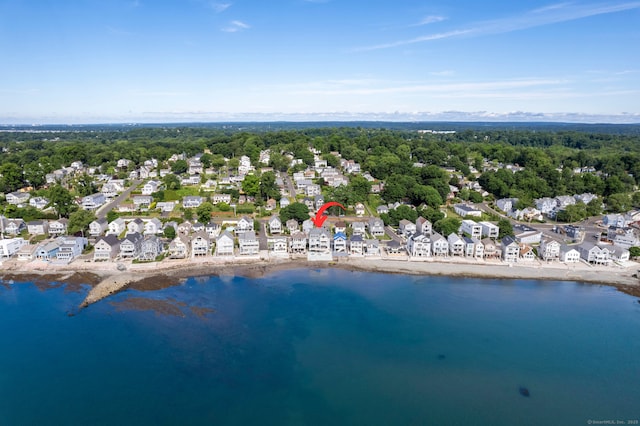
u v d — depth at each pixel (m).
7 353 73.81
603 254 118.94
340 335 81.88
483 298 99.00
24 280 103.19
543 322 88.44
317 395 65.44
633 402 65.31
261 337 80.44
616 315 91.88
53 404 62.09
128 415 60.31
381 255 123.06
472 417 61.66
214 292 98.81
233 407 62.44
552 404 64.56
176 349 75.94
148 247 116.19
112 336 79.56
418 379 69.69
